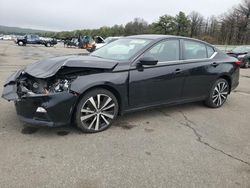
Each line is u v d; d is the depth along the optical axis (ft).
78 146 12.87
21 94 13.33
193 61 18.21
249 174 11.39
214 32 224.53
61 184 10.00
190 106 20.59
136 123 16.30
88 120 14.30
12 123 15.11
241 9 207.51
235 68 21.13
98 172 10.87
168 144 13.70
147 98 16.05
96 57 16.11
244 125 17.16
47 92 13.11
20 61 49.70
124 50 16.46
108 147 12.97
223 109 20.49
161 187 10.18
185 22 226.79
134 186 10.14
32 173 10.55
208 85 19.43
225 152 13.23
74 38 153.79
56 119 13.15
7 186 9.73
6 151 12.06
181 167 11.59
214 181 10.74
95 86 13.92
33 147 12.54
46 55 68.03
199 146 13.69
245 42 202.69
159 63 16.37
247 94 26.78
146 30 267.59
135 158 12.10
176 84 17.21
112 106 14.83
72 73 13.65
